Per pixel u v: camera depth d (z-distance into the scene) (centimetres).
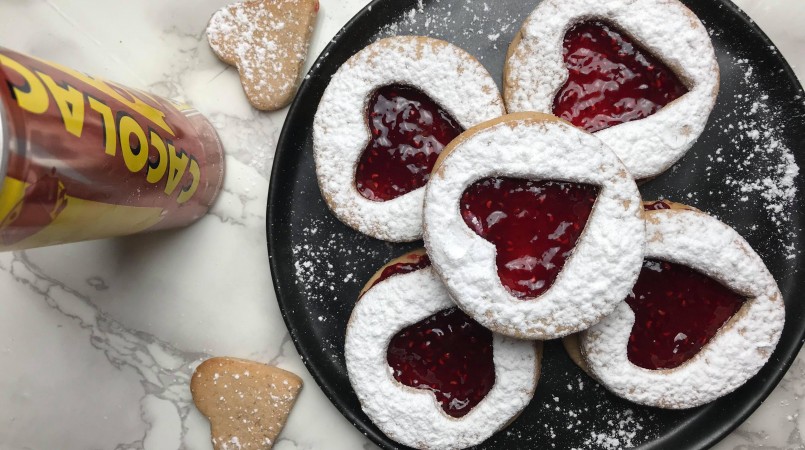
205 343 38
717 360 34
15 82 26
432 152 35
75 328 38
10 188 26
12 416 38
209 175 36
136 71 38
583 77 35
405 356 35
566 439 36
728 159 36
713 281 34
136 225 33
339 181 35
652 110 35
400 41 35
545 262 33
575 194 32
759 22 37
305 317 37
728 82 36
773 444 37
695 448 35
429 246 32
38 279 38
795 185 35
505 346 34
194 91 38
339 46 36
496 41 36
